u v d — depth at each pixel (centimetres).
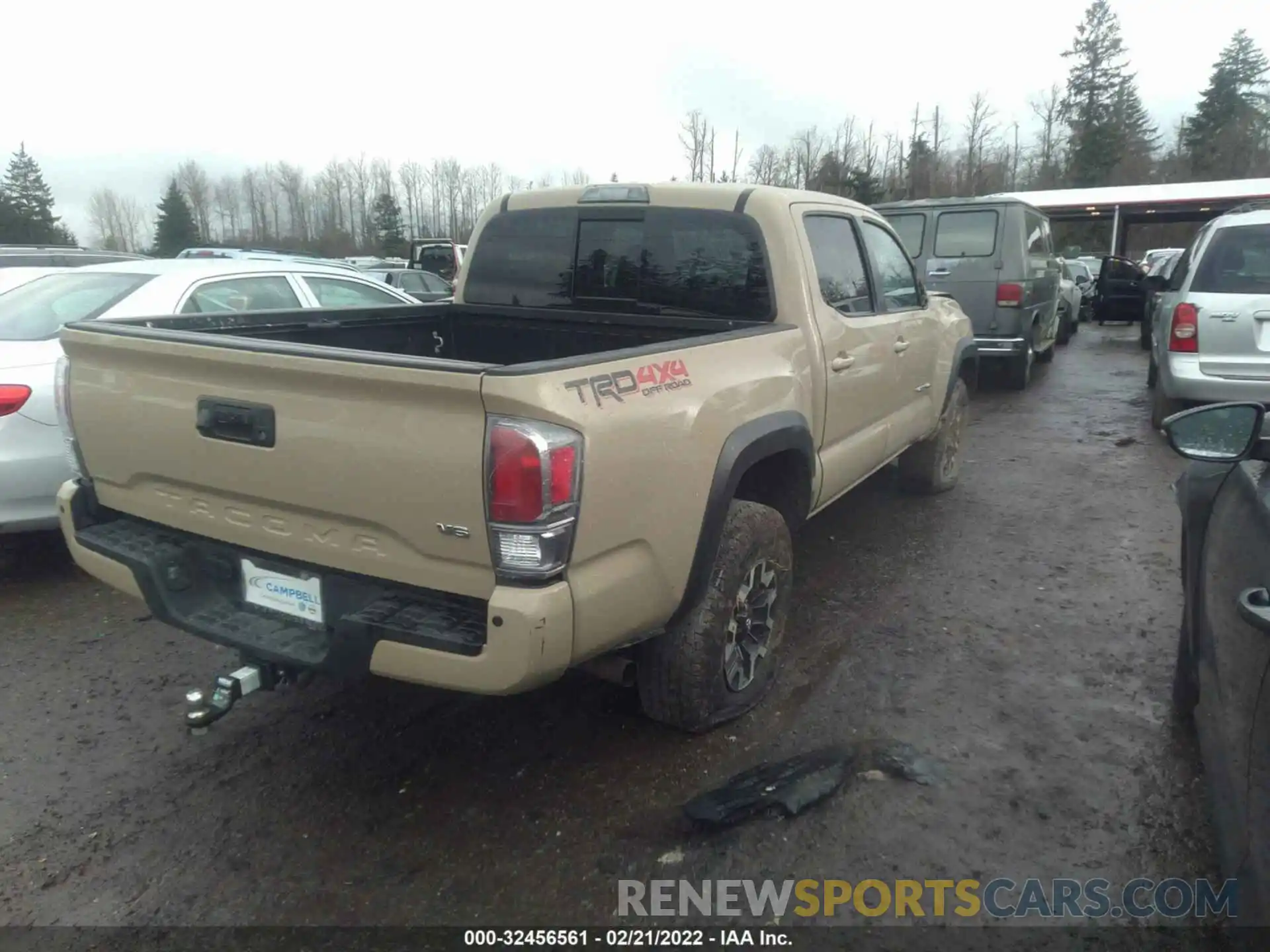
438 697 383
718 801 306
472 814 308
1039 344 1216
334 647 274
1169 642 426
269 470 281
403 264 2502
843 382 427
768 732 352
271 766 337
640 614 289
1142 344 1588
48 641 439
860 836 295
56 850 292
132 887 276
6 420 457
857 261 470
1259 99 6172
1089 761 333
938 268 1055
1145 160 5856
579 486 253
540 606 248
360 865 285
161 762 340
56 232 6231
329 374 260
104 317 530
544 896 272
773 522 354
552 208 455
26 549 557
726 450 316
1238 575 260
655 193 424
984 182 4606
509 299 473
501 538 246
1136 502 643
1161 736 349
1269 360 715
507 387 238
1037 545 555
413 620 263
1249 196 2023
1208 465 339
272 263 637
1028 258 1046
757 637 365
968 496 660
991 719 361
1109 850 288
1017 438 855
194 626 304
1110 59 6016
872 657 412
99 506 344
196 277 580
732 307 410
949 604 470
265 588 302
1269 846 204
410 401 252
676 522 294
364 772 333
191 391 294
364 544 273
